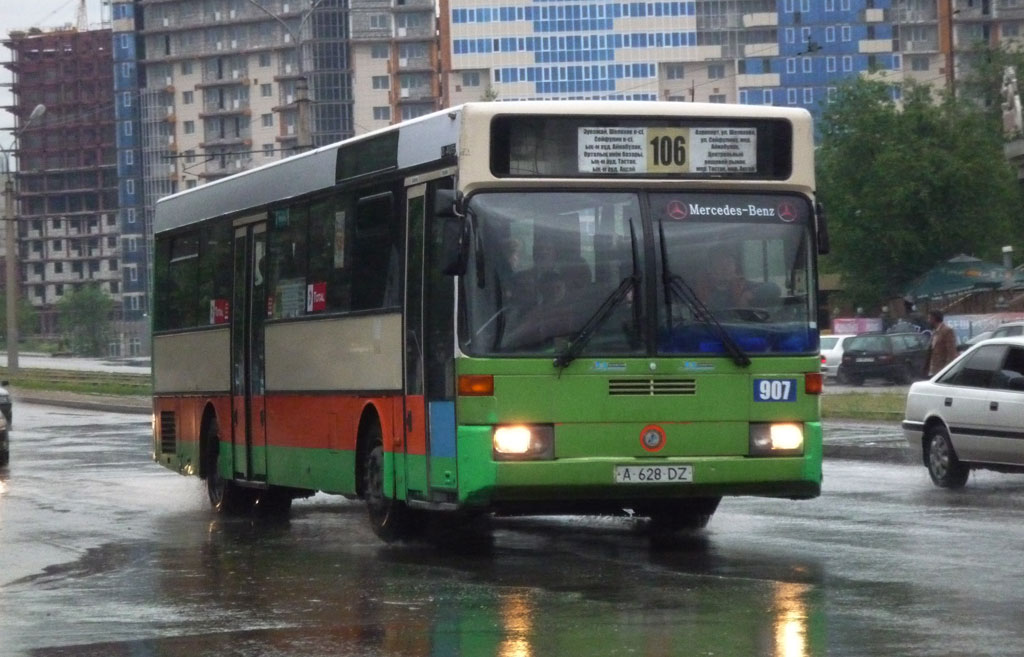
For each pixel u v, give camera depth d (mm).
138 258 193250
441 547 14352
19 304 177750
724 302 12906
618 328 12680
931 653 8484
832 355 58750
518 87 170625
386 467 14125
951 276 67625
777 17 170500
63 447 32438
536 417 12508
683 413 12727
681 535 14742
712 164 13055
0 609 11094
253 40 186500
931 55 171625
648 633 9281
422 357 13320
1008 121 84875
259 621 10312
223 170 189625
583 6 170625
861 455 24500
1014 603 10219
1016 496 18406
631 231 12797
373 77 180375
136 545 15234
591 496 12594
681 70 171750
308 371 16047
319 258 15883
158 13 192750
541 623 9789
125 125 194000
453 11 171000
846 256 80125
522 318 12562
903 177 78062
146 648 9391
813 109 170375
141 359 115438
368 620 10203
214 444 19000
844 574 11719
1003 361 19047
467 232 12430
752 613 9953
